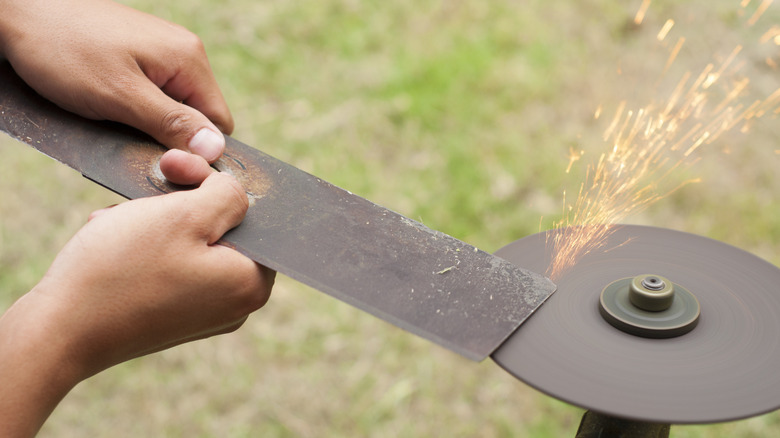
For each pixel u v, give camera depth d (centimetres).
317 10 409
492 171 320
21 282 282
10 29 128
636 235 120
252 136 338
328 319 272
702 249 115
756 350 95
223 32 392
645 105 352
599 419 102
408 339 265
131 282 102
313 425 242
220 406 247
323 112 352
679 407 87
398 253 108
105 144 125
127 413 246
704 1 414
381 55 383
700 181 311
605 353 95
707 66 374
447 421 242
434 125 343
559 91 361
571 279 109
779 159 323
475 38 392
